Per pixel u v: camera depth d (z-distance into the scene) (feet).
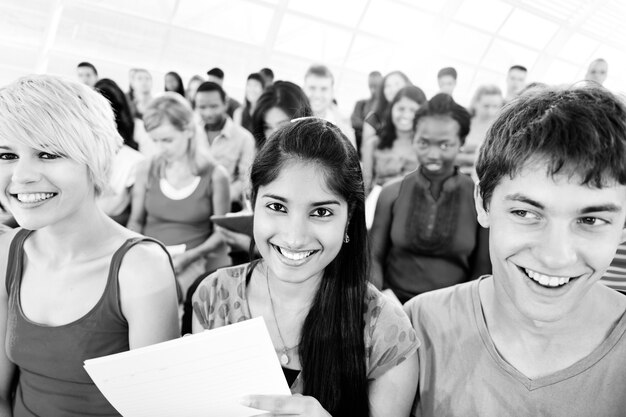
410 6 16.62
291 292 3.01
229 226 6.79
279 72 18.97
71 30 16.30
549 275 2.15
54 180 2.53
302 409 2.21
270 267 2.77
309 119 2.79
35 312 2.90
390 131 9.08
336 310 2.88
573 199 1.98
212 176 7.73
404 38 17.46
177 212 7.72
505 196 2.18
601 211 2.00
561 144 1.95
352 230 2.88
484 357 2.59
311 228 2.59
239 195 9.73
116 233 3.08
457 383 2.67
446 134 6.57
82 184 2.67
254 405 2.19
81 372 2.85
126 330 2.95
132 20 16.69
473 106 9.52
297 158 2.53
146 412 2.29
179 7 16.94
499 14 16.83
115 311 2.86
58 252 2.91
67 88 2.57
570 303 2.22
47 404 2.91
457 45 17.44
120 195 8.06
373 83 10.88
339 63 18.67
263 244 2.71
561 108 2.05
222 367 2.16
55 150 2.49
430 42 17.07
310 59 18.92
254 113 8.38
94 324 2.84
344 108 14.99
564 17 17.01
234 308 3.09
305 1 17.29
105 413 2.90
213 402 2.26
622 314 2.42
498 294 2.48
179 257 7.22
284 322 3.07
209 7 17.16
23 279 2.98
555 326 2.39
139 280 2.86
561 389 2.42
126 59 17.38
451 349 2.72
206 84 9.73
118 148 2.94
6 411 3.10
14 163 2.54
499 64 18.30
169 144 7.46
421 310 2.91
